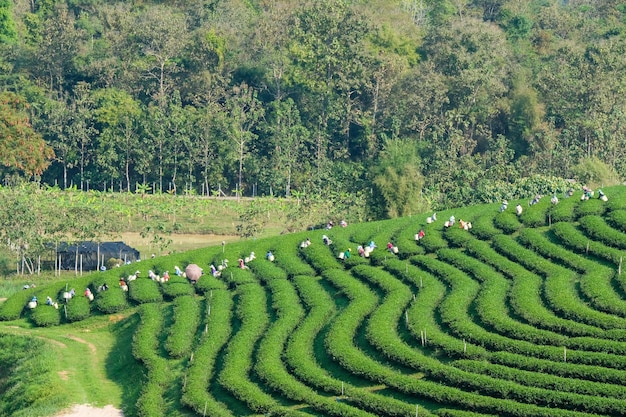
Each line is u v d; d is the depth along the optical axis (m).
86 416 92.50
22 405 96.81
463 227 122.56
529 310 94.94
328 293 110.44
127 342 110.38
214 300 112.50
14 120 181.50
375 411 82.31
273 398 88.06
